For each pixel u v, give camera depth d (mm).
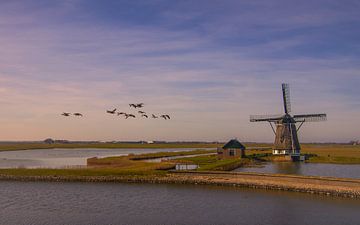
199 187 68188
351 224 44062
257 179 69250
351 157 128000
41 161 130500
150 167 89062
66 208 51969
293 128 127312
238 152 121625
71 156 163375
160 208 51938
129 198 58719
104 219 46375
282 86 128500
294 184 63719
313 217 46844
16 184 73000
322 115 123750
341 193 57969
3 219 46219
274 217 47062
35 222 45031
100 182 75312
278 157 122812
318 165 108500
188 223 44812
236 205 53281
